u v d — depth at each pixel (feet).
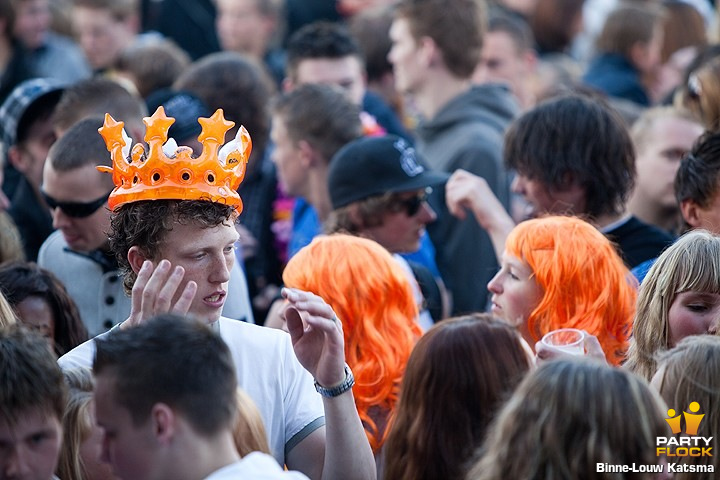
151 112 57.67
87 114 54.60
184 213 35.27
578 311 41.29
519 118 51.65
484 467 29.89
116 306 48.24
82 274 48.73
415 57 71.10
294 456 37.86
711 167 47.03
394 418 35.76
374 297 42.37
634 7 90.22
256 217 67.72
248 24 95.96
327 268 42.65
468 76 71.15
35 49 89.51
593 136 49.98
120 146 36.73
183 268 35.06
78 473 34.53
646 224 51.37
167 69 76.48
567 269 41.27
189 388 28.99
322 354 35.63
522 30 86.99
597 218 50.62
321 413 38.14
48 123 60.13
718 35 89.97
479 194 53.98
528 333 42.19
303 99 61.36
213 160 35.73
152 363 29.04
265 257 67.77
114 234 36.78
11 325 34.91
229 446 29.73
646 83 90.74
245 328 38.65
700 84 62.80
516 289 42.24
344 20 107.14
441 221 62.95
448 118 68.64
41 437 31.09
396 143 54.80
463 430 33.81
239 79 66.28
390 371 41.52
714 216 47.24
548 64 95.61
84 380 35.81
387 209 53.62
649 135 58.90
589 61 101.30
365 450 35.94
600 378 28.91
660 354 36.17
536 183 50.62
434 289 54.65
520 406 29.40
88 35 90.89
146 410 28.91
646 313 40.01
